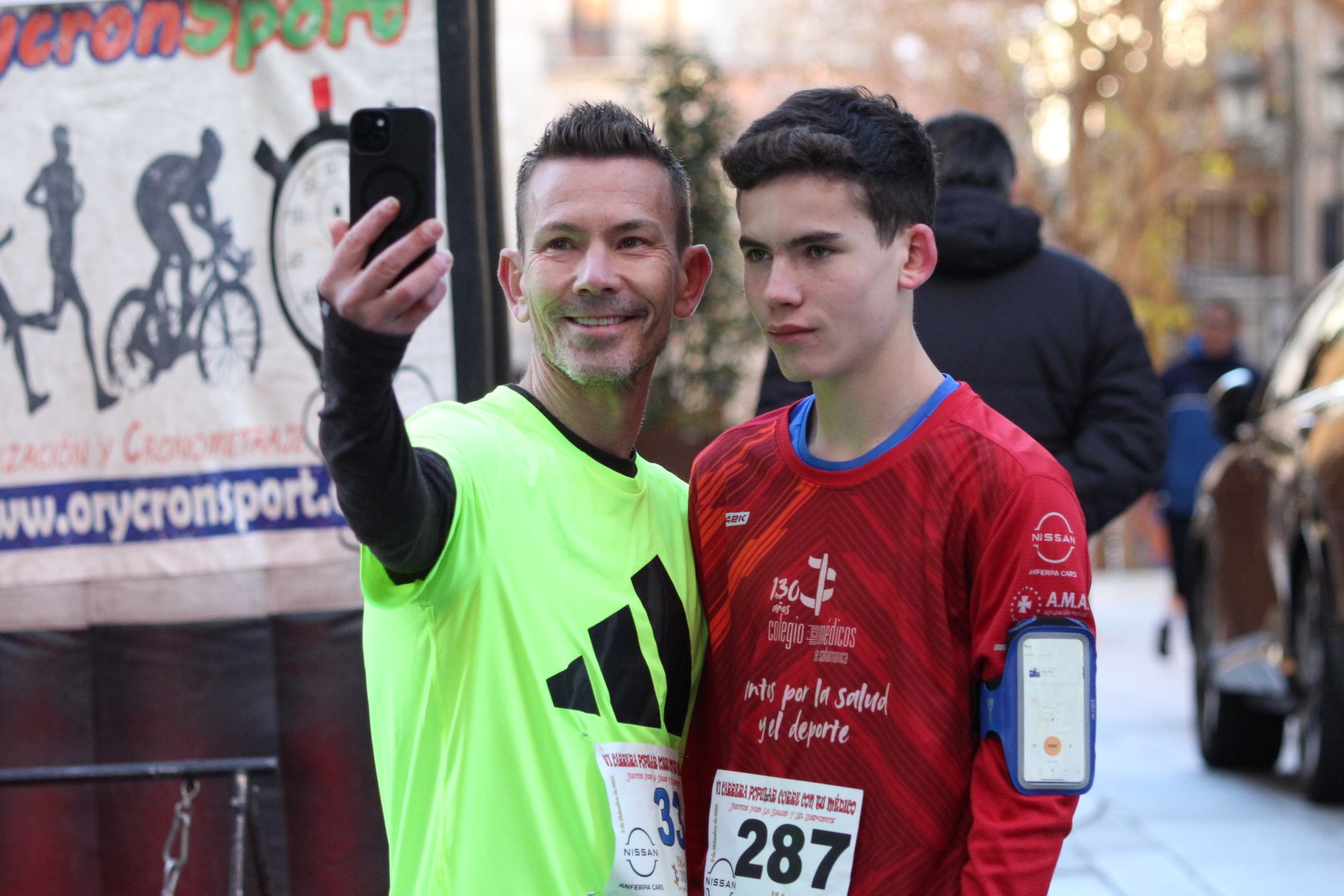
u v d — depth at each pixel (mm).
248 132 3979
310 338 3980
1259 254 40531
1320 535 6363
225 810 3918
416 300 2002
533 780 2318
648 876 2373
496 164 3994
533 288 2510
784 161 2383
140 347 3998
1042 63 23094
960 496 2410
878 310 2430
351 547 3973
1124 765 7809
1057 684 2340
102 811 3936
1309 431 6680
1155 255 23625
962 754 2414
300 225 3975
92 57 4000
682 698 2598
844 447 2518
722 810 2516
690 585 2635
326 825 3930
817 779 2438
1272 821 6398
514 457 2428
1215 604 7633
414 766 2373
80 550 3986
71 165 4004
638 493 2594
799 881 2414
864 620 2434
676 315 2654
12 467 4000
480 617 2332
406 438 2109
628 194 2486
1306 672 6691
